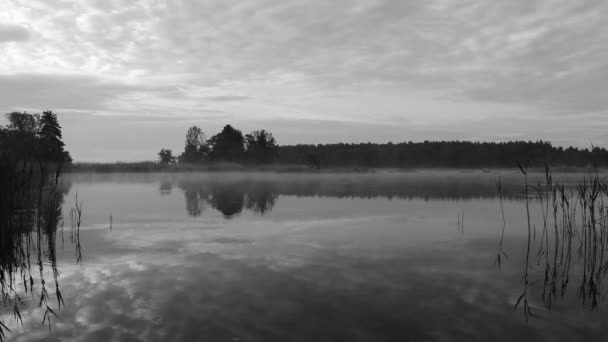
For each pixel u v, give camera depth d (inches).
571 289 222.2
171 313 181.2
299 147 4227.4
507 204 652.1
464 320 177.3
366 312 185.2
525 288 222.5
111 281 230.2
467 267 265.1
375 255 297.9
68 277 239.0
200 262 275.7
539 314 185.0
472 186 1140.5
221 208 599.5
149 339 155.2
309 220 478.9
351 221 470.9
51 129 1863.9
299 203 671.8
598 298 206.7
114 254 301.1
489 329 168.7
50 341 154.0
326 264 270.5
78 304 193.0
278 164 3078.2
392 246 331.3
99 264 271.0
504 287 223.9
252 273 247.3
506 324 173.8
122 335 158.6
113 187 1095.6
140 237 371.6
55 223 412.8
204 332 161.9
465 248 322.7
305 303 195.6
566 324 174.7
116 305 191.5
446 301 200.1
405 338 159.0
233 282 228.4
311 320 175.3
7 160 346.3
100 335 158.7
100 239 361.4
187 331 162.7
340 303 195.9
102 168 2247.8
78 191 943.0
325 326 169.0
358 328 167.8
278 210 578.2
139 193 875.4
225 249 318.7
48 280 233.0
